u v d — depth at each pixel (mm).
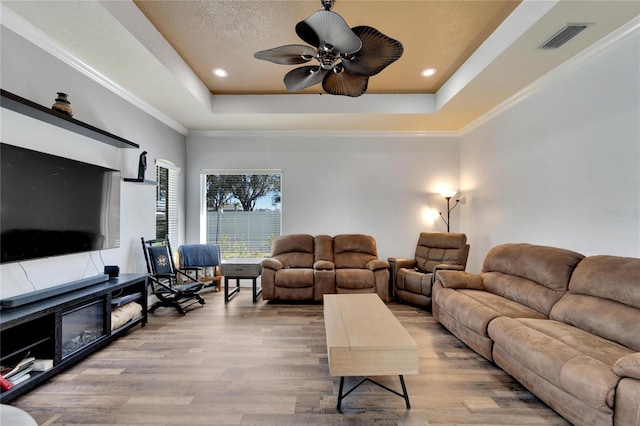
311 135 5215
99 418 1795
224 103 4281
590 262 2287
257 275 4293
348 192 5230
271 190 5312
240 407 1901
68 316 2426
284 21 2684
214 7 2498
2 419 1153
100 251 3127
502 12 2553
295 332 3152
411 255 5219
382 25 2727
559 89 3014
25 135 2316
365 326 2146
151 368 2387
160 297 3775
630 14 2158
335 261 4695
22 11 2127
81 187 2768
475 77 3178
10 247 2115
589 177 2689
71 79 2762
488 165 4312
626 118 2363
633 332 1791
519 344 2016
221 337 3018
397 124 4805
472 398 2002
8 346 2006
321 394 2045
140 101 3760
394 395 2037
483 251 4465
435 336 3061
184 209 5141
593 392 1498
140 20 2533
